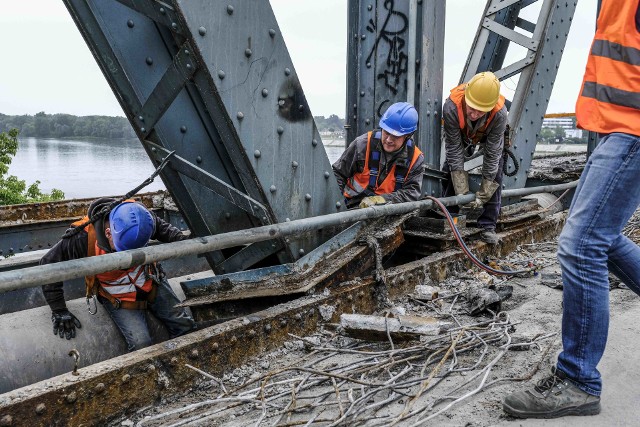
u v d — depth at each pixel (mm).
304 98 3627
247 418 2623
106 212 3234
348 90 5566
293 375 3033
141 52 3398
